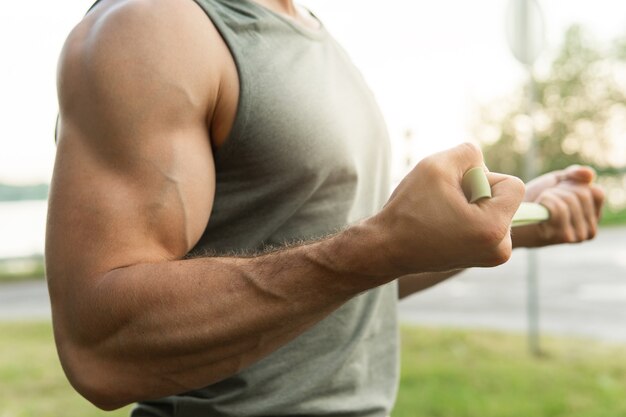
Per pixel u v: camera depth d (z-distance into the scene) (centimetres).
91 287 98
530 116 690
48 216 104
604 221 2652
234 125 114
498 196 84
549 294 1047
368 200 134
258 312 93
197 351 95
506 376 553
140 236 101
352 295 93
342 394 131
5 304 1284
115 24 107
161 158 103
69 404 529
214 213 120
